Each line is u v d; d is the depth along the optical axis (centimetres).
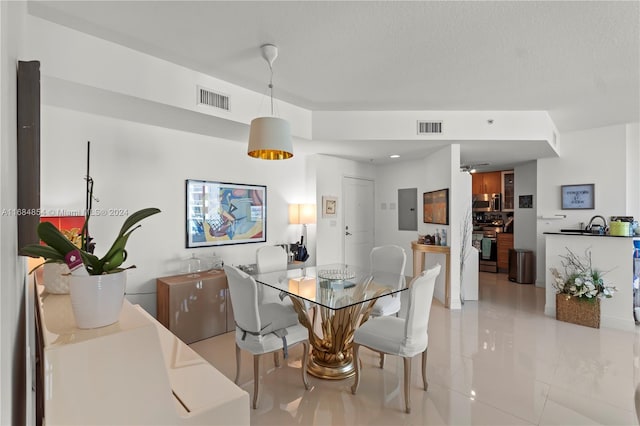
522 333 352
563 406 218
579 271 394
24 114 105
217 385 107
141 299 333
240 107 330
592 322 369
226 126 342
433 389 240
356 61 276
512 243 676
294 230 489
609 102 376
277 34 234
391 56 267
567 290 388
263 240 445
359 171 593
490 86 330
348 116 411
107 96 255
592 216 491
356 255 586
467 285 483
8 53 79
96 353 81
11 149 86
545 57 267
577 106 391
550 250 417
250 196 431
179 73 283
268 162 455
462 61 276
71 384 79
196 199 374
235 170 415
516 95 355
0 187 65
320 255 514
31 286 170
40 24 215
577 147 505
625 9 202
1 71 67
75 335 82
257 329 221
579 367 273
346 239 564
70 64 227
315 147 455
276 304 282
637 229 407
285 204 478
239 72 298
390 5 201
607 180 478
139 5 201
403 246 593
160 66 271
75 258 86
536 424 200
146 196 335
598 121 453
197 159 376
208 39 241
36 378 137
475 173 748
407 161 584
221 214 399
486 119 411
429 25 222
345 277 302
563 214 519
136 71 258
